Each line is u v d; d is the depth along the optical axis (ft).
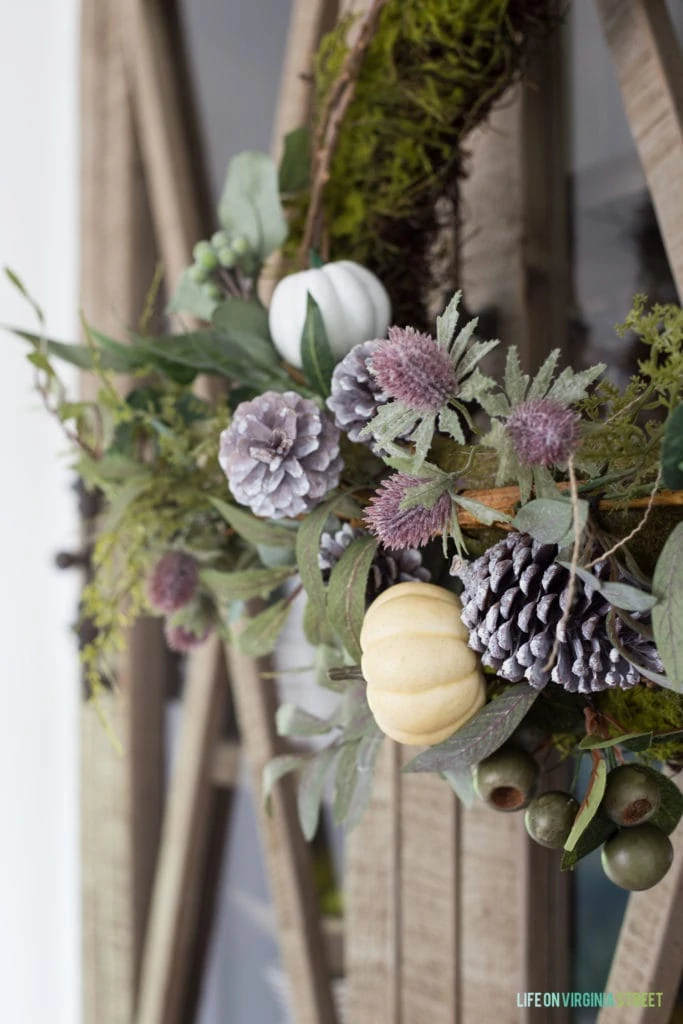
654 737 2.03
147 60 3.97
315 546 2.21
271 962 3.92
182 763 3.93
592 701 2.11
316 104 2.91
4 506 5.40
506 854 2.81
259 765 3.44
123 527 2.74
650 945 2.51
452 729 2.04
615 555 1.98
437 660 2.02
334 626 2.18
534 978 2.76
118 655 4.25
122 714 4.25
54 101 5.11
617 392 2.14
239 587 2.48
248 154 2.75
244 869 3.99
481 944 2.85
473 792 2.19
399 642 2.03
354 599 2.15
